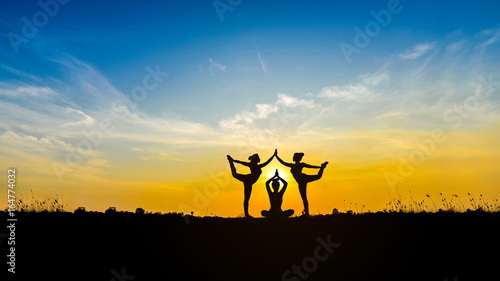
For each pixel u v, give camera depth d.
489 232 13.22
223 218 17.08
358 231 14.30
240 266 12.18
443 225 14.18
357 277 11.24
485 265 11.21
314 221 15.92
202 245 13.60
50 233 13.63
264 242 13.84
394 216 15.67
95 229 14.38
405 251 12.55
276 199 17.92
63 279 10.82
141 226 15.02
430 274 11.03
